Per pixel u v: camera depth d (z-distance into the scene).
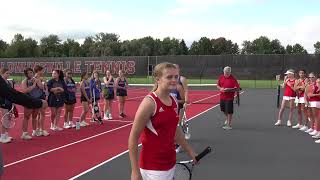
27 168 8.07
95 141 11.01
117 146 10.28
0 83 2.98
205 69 39.47
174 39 107.31
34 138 11.50
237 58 38.84
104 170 7.91
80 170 7.91
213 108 19.81
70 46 105.12
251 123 14.53
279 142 10.77
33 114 11.66
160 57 39.97
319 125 11.24
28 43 92.88
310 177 7.38
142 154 3.62
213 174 7.58
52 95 12.69
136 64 40.28
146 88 36.56
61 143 10.73
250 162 8.53
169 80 3.49
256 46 118.88
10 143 10.74
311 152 9.51
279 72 38.00
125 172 7.74
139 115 3.44
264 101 23.61
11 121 9.22
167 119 3.52
